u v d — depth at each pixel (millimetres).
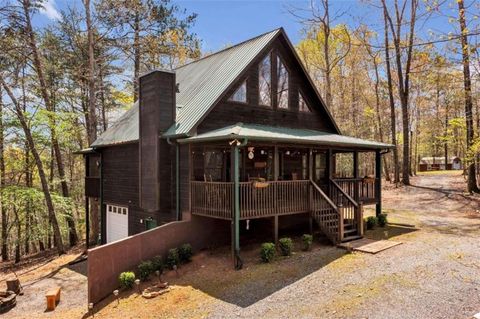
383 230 13867
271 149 14953
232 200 10625
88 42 20250
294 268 9789
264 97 14578
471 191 21203
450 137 27328
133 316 8273
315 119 16797
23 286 12578
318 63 29500
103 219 17609
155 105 12961
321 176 16734
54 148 21172
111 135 16891
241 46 15812
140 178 13750
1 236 20750
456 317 6480
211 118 12703
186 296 8867
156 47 21328
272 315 7219
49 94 22656
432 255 10133
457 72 20062
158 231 11414
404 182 25875
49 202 17797
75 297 11055
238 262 10312
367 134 36688
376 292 7754
